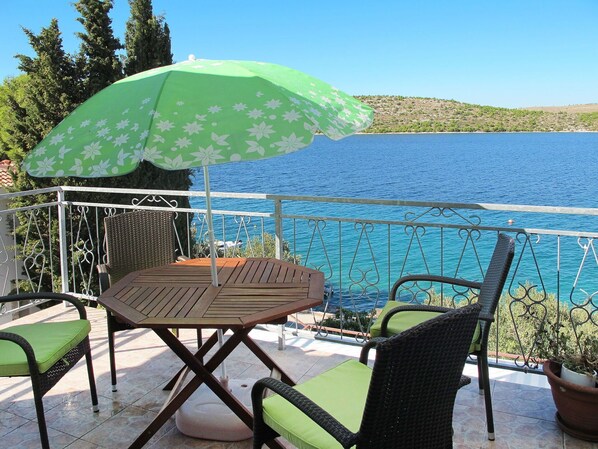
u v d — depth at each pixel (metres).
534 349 2.87
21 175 10.20
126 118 1.78
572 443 2.25
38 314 4.16
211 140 1.59
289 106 1.77
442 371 1.43
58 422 2.51
